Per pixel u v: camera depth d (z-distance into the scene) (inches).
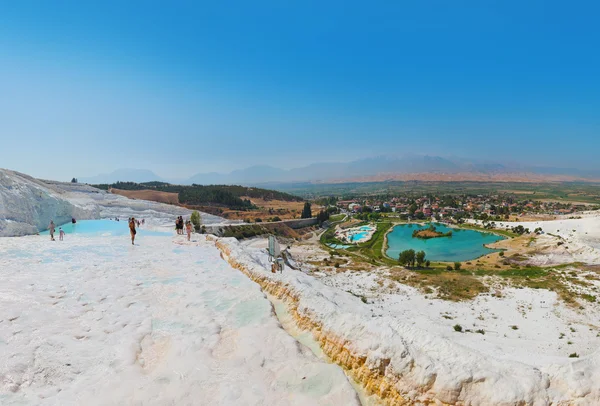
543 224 4896.7
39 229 1635.1
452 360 289.3
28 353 346.6
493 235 5073.8
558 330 1595.7
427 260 3457.2
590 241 3430.1
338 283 2534.5
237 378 319.9
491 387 259.0
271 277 617.6
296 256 3661.4
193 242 1182.9
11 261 804.6
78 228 1769.2
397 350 308.0
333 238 5187.0
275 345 385.1
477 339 1229.1
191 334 407.8
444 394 267.1
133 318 459.5
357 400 294.2
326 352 378.0
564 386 251.9
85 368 330.6
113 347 374.3
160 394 291.9
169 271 735.7
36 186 1771.7
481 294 2209.6
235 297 551.8
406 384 288.5
